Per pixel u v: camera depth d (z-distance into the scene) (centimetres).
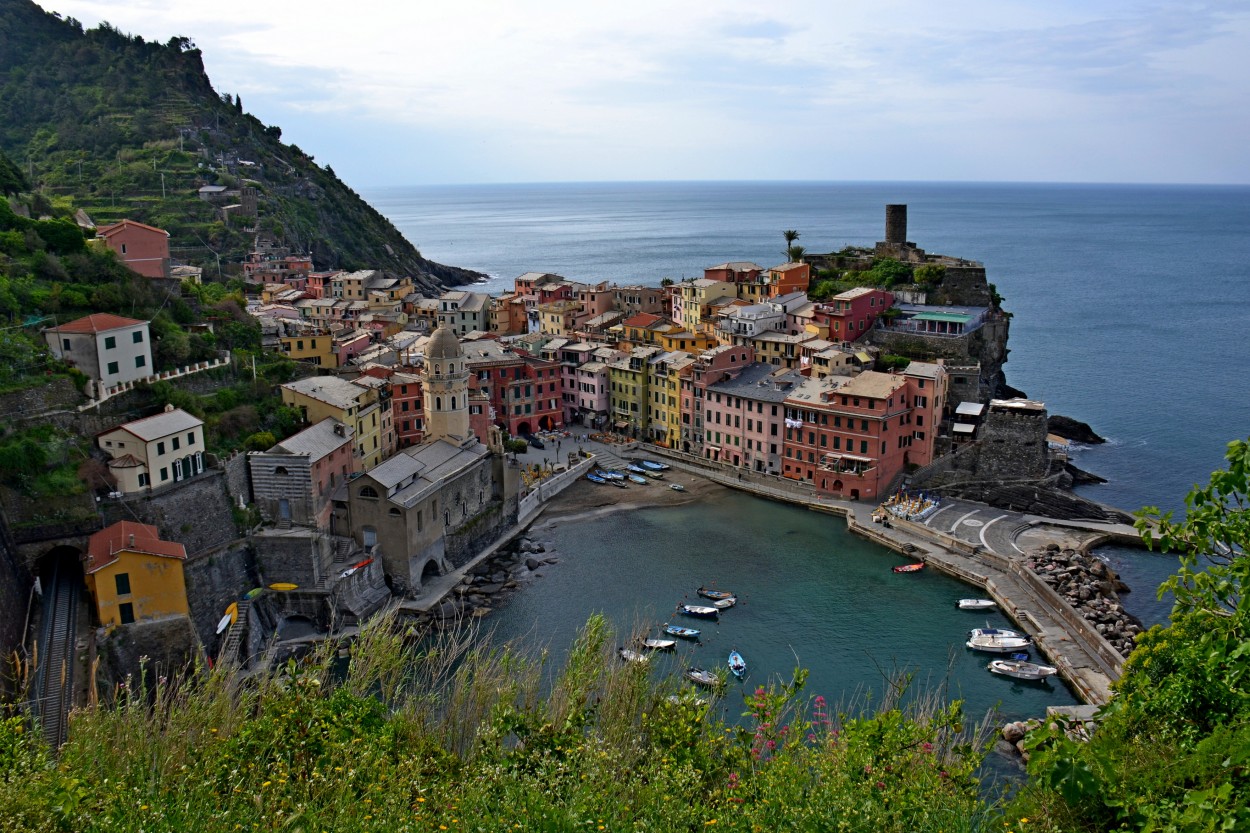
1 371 10256
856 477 14712
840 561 12656
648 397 18575
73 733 3772
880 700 8925
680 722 3872
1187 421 19362
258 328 15488
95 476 10106
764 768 3581
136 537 9288
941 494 14850
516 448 17100
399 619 10975
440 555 12362
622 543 13400
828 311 18650
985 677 9525
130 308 13062
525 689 4512
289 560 10981
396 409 15125
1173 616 4906
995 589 11431
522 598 11556
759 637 10369
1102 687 8988
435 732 4228
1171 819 2864
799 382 16225
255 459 11338
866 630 10600
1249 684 3725
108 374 11100
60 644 8775
